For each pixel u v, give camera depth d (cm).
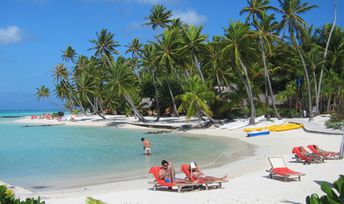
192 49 4744
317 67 5181
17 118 10969
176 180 1384
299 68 5141
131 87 5778
